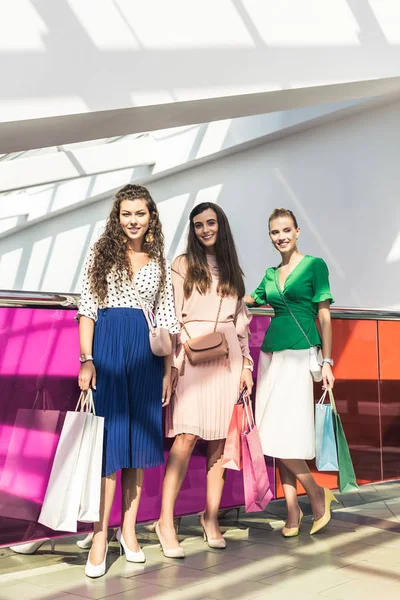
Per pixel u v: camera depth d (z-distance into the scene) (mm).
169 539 3268
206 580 2869
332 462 3627
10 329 3107
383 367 4684
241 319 3572
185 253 3490
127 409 3037
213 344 3309
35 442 3152
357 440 4512
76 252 11875
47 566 3111
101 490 3004
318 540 3561
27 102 3578
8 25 3545
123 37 3844
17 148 4387
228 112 4766
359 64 4852
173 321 3238
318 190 8258
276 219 3768
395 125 7223
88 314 3047
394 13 5059
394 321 4770
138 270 3131
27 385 3143
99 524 2986
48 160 10133
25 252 12805
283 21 4496
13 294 3102
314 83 4629
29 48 3586
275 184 8914
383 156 7371
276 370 3709
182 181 10500
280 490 4102
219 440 3467
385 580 2863
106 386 3025
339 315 4426
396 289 7191
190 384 3350
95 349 3059
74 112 3686
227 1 4227
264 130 8664
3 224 12586
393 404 4715
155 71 3938
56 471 2830
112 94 3795
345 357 4492
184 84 4039
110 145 10375
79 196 11562
